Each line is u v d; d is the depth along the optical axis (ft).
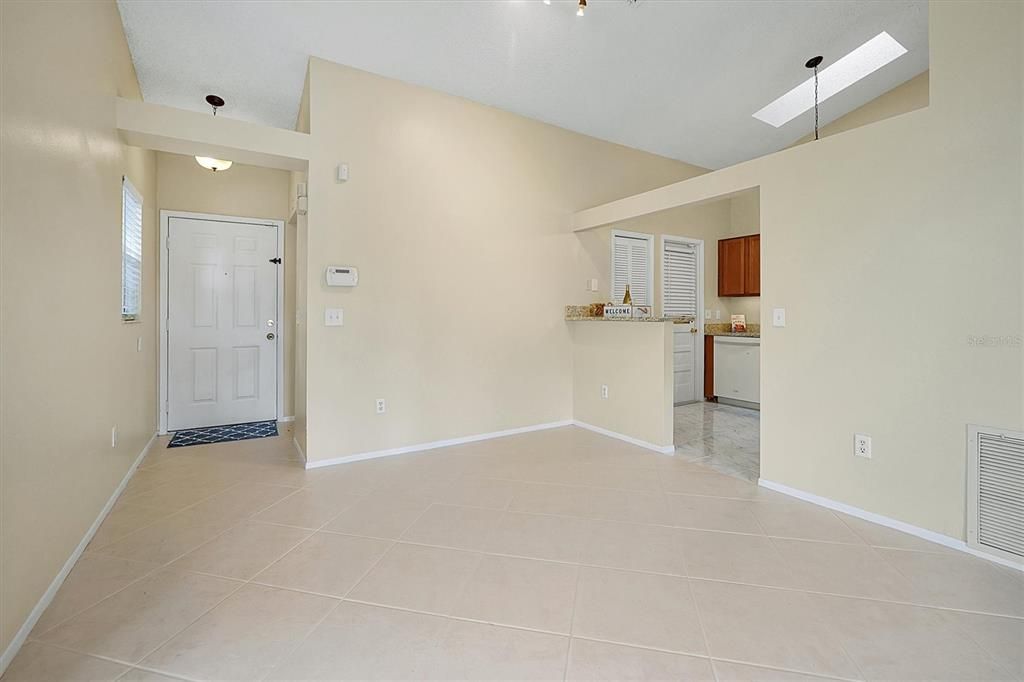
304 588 6.09
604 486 9.86
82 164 7.18
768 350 9.59
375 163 11.60
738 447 12.87
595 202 15.78
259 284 15.38
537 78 12.28
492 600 5.85
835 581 6.25
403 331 12.13
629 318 14.43
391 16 9.79
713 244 19.95
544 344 14.78
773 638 5.13
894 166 7.70
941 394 7.24
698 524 8.03
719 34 11.04
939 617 5.47
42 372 5.71
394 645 5.03
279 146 10.41
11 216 5.00
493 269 13.65
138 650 4.93
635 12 10.17
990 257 6.73
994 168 6.66
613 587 6.13
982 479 6.82
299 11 9.54
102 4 8.22
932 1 7.23
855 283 8.23
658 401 12.39
